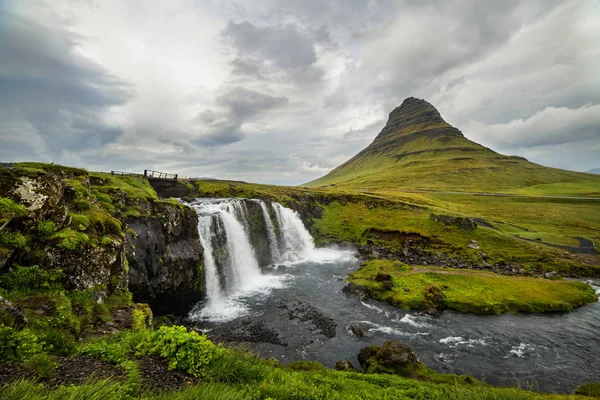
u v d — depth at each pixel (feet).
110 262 62.34
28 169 53.31
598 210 362.12
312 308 111.34
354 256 203.00
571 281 145.38
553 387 69.15
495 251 205.05
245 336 88.69
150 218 102.06
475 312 110.11
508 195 470.80
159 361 29.78
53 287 47.70
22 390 18.33
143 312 59.31
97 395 19.16
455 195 477.36
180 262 107.14
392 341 74.38
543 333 95.71
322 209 289.33
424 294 117.50
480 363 78.33
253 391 26.91
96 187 96.73
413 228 243.60
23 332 27.37
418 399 41.86
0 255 41.75
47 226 50.96
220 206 159.74
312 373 54.34
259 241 179.52
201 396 21.54
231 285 137.90
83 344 35.40
